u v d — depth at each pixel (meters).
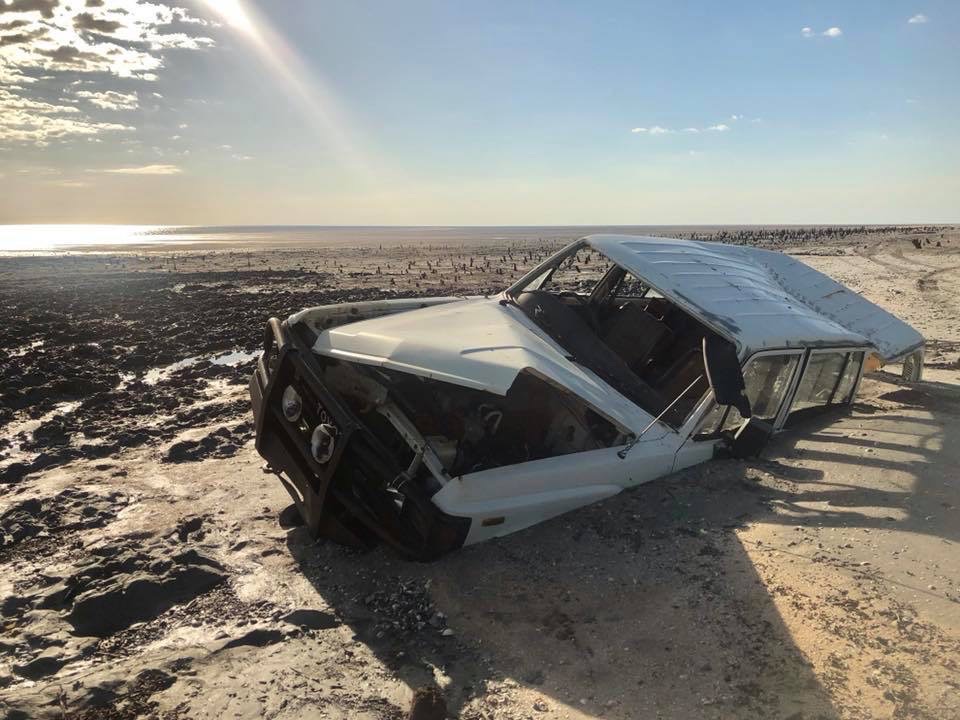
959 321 14.93
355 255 58.16
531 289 6.72
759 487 5.00
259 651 3.55
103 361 11.70
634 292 6.67
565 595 3.84
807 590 3.61
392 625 3.75
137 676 3.31
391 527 4.19
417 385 5.25
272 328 5.54
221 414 8.33
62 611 4.00
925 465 5.21
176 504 5.57
